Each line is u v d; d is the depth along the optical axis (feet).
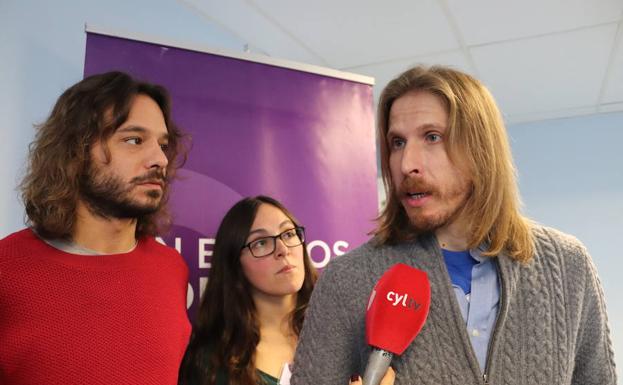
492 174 2.49
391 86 2.66
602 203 13.01
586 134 13.52
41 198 3.56
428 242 2.53
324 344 2.42
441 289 2.35
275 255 4.94
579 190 13.30
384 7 8.27
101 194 3.57
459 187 2.47
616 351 12.26
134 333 3.36
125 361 3.26
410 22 8.75
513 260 2.43
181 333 3.76
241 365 4.56
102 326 3.25
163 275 3.92
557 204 13.47
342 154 6.21
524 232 2.52
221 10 8.71
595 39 9.34
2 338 2.97
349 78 6.42
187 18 8.72
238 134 5.70
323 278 2.61
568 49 9.74
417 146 2.47
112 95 3.76
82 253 3.52
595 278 2.56
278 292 4.92
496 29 9.00
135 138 3.78
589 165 13.34
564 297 2.35
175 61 5.53
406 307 2.22
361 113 6.43
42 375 3.00
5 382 2.98
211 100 5.62
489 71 10.73
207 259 5.38
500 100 12.44
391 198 2.70
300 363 2.47
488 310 2.37
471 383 2.15
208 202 5.45
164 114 4.30
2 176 5.68
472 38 9.33
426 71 2.64
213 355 4.66
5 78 5.82
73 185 3.57
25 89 6.05
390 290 2.28
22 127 5.96
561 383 2.16
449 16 8.55
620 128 13.19
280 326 5.08
